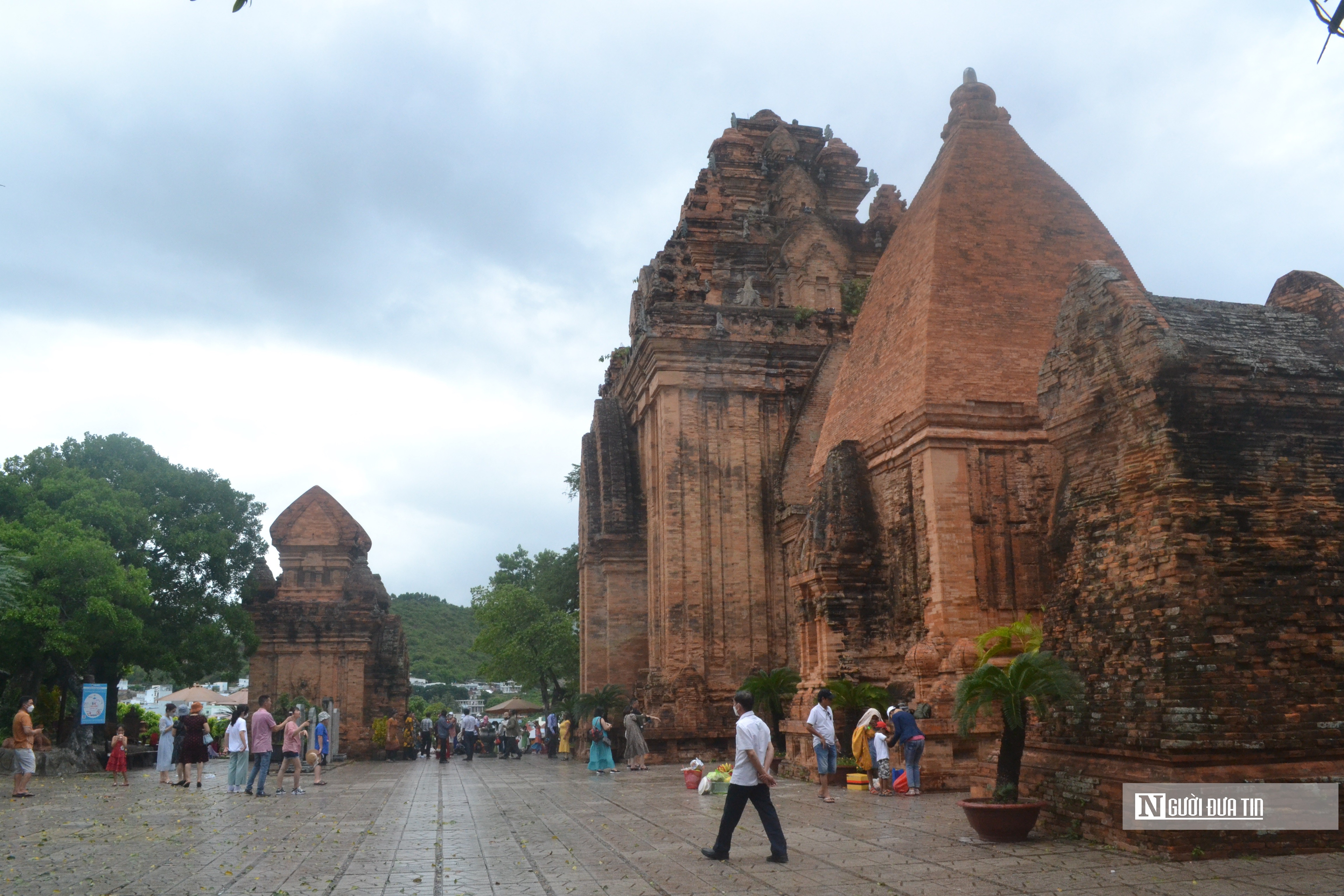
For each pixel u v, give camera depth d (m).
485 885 10.25
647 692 32.84
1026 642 16.98
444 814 17.31
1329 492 12.60
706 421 33.69
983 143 24.70
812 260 37.59
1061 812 12.59
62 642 30.20
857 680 22.50
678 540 32.53
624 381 39.59
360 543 47.69
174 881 10.73
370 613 45.09
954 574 20.47
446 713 41.78
